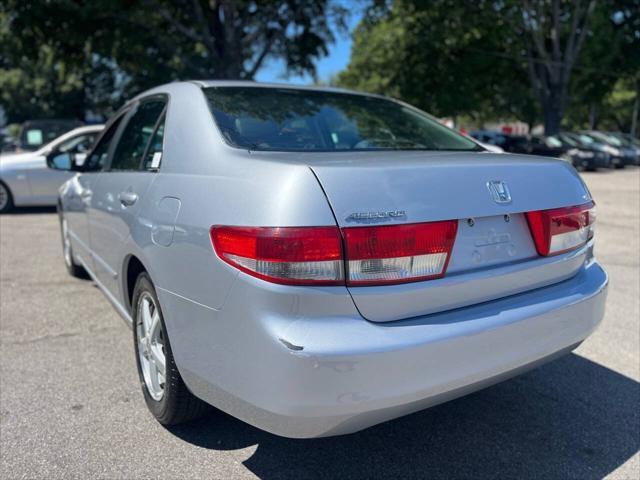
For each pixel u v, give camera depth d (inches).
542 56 1047.6
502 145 1060.5
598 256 269.4
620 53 1088.2
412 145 134.6
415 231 85.6
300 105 133.0
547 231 102.3
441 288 88.1
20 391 130.8
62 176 397.4
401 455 108.9
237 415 88.6
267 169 88.3
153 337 113.9
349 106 142.2
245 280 83.0
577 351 156.7
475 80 1138.7
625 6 1072.2
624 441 114.0
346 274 81.7
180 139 113.7
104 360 148.0
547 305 98.7
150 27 737.0
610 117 2172.7
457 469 104.7
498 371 91.8
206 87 126.1
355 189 83.9
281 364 78.9
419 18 1011.9
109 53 756.6
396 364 81.0
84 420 118.6
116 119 166.4
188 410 108.3
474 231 93.3
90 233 161.3
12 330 168.6
